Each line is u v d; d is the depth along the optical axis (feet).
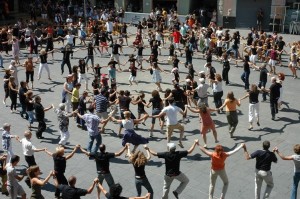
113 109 52.60
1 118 56.39
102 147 34.47
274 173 41.50
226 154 34.32
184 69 81.87
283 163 43.60
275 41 87.86
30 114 51.88
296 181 34.83
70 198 29.22
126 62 81.87
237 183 39.63
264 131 51.62
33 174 32.35
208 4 136.87
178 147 46.96
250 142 48.42
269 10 120.16
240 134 50.72
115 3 138.72
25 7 137.69
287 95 66.08
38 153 45.80
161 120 50.03
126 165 43.11
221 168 34.37
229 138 49.55
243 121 54.95
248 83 67.51
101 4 142.82
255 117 54.39
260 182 34.17
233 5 122.93
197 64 86.17
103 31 103.45
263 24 121.90
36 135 49.78
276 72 80.48
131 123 42.96
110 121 54.29
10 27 104.88
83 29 106.73
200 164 43.27
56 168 34.78
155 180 40.09
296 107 60.23
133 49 101.19
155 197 37.09
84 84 71.05
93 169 42.45
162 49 100.58
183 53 96.68
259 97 64.75
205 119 45.34
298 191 37.86
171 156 33.71
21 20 118.32
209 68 65.46
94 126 43.27
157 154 34.19
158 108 48.47
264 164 33.37
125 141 42.73
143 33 115.55
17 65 83.30
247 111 58.75
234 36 87.40
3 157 36.81
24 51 97.50
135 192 38.11
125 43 107.86
